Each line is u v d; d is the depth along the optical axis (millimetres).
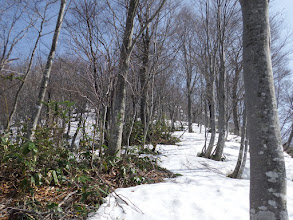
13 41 4852
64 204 2910
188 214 2826
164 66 9219
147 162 5301
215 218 2762
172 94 14172
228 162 7496
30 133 3811
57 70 8094
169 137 10469
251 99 1737
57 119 3842
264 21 1758
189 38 9430
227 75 9336
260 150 1641
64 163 3506
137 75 6176
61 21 4363
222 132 7949
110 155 4859
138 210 2869
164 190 3693
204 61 9031
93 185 3248
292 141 8656
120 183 3957
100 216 2648
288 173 6809
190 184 4293
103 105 4496
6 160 3016
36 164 3344
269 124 1643
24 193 2836
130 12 5375
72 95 8156
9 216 2510
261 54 1724
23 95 10328
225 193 3674
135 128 8211
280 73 12227
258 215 1604
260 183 1616
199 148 9359
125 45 5258
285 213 1540
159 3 6820
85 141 4309
